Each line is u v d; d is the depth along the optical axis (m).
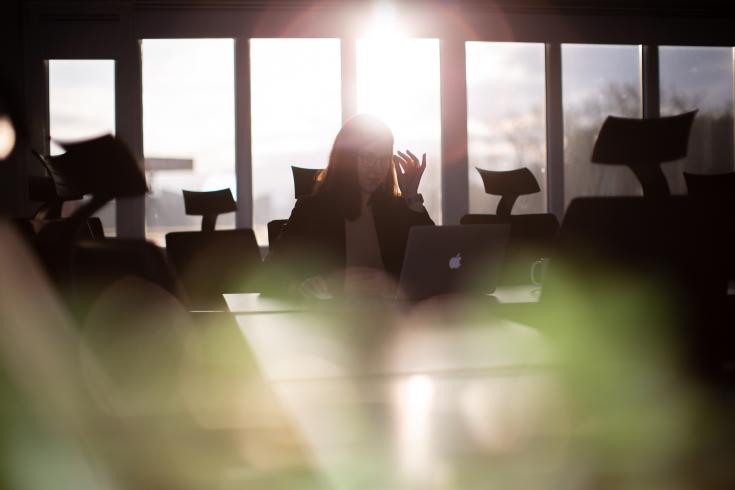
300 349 1.30
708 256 1.09
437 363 1.17
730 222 1.09
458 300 2.08
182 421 0.89
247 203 6.97
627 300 1.10
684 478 1.01
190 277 2.72
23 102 0.71
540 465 0.98
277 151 7.01
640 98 7.36
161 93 6.88
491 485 0.96
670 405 1.04
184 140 6.92
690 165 7.50
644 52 7.27
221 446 0.90
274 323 1.65
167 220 6.91
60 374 0.74
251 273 2.78
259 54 6.92
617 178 7.34
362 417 0.95
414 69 7.05
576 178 7.31
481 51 7.14
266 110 6.98
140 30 6.67
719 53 7.42
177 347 0.94
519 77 7.21
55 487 0.76
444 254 2.09
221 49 6.91
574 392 1.06
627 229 1.08
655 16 7.17
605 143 1.31
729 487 1.01
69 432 0.76
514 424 0.98
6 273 0.70
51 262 0.82
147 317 0.90
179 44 6.86
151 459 0.86
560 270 1.11
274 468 0.91
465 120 7.07
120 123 6.73
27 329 0.71
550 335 1.16
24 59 6.59
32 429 0.74
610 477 1.00
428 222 2.95
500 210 4.27
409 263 2.06
